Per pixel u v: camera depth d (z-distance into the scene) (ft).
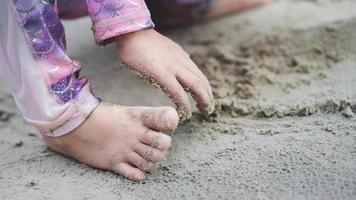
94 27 2.00
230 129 2.16
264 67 2.61
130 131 1.93
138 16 1.98
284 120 2.20
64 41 1.99
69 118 1.96
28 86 1.93
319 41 2.80
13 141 2.24
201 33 3.05
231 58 2.71
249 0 3.29
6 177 2.01
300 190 1.80
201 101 2.04
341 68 2.53
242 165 1.95
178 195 1.84
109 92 2.51
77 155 2.03
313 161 1.92
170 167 1.97
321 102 2.25
